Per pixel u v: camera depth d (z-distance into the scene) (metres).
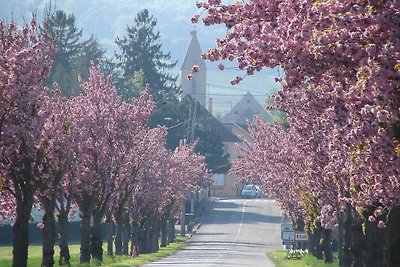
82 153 121.44
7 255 149.00
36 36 96.56
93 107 133.50
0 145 89.19
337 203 97.31
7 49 91.56
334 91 40.09
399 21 35.62
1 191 103.38
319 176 93.62
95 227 135.88
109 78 139.88
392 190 46.78
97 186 128.38
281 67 40.38
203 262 146.62
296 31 37.12
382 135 40.25
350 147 43.75
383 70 35.28
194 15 42.19
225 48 41.53
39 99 91.12
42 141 94.56
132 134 135.25
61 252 121.44
